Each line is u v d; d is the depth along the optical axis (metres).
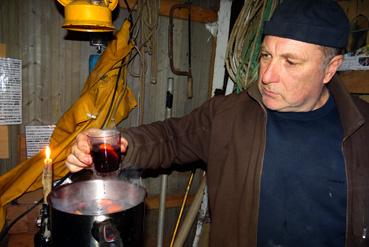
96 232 0.65
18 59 1.88
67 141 1.75
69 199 0.84
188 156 1.26
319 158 1.04
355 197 1.02
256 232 1.07
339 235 1.04
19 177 1.78
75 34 1.96
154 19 2.04
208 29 2.30
